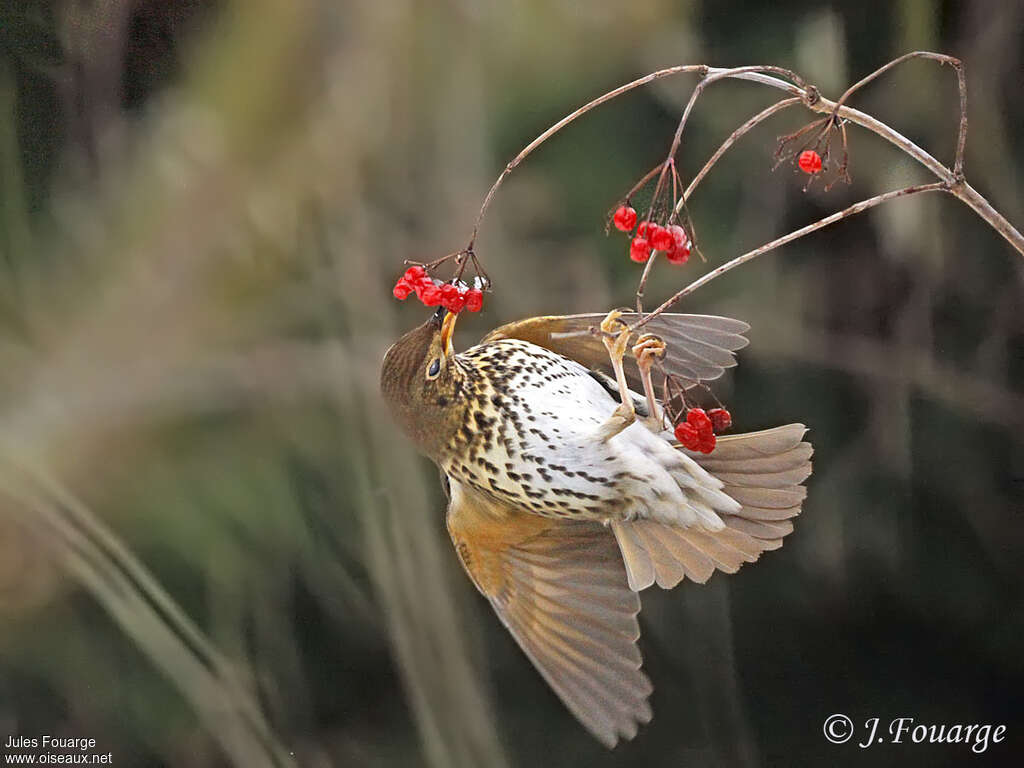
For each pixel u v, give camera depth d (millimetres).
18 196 8648
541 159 8789
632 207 8008
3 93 8688
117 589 8562
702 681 9109
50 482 8562
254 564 8602
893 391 8633
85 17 8836
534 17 8875
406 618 8586
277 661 8609
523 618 8125
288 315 8688
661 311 8000
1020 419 8602
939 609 8969
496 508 8102
